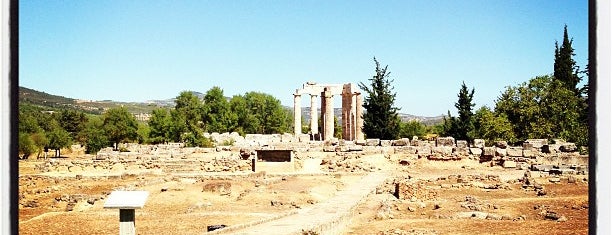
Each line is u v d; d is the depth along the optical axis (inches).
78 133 4439.0
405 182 1462.8
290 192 1466.5
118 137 3993.6
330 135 3430.1
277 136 3592.5
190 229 1010.7
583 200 1262.3
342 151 2239.2
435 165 2100.1
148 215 1212.5
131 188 1593.3
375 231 955.3
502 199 1338.6
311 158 2217.0
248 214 1186.0
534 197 1370.6
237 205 1321.4
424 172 1975.9
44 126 4079.7
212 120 4471.0
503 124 2770.7
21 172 2174.0
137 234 975.6
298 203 1328.7
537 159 1987.0
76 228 1039.6
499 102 2938.0
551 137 2674.7
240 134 4542.3
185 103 4429.1
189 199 1387.8
